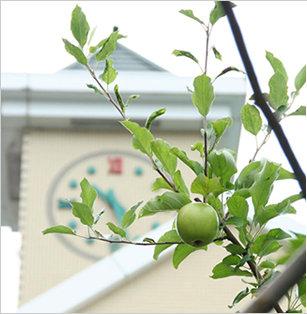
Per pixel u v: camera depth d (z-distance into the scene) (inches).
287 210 175.0
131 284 685.9
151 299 690.2
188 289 711.1
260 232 178.5
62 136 1412.4
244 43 124.0
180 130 1306.6
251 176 177.6
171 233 184.7
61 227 183.2
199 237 168.6
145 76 1273.4
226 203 175.8
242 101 1152.2
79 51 180.4
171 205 178.5
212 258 727.1
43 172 1402.6
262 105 126.9
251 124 176.4
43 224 1374.3
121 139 1416.1
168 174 181.5
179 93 1277.1
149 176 1395.2
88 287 660.7
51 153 1406.3
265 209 175.2
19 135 1401.3
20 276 1358.3
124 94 1257.4
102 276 671.8
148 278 693.3
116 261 684.1
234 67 164.4
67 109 1366.9
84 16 179.3
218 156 173.6
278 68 168.6
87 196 186.1
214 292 716.7
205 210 170.1
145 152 180.2
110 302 671.1
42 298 651.5
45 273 1336.1
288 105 168.1
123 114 182.1
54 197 1389.0
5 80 1348.4
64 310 650.8
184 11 162.2
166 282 697.0
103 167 1403.8
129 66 1366.9
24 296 1315.2
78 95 1360.7
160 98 1278.3
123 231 183.0
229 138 1147.9
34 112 1363.2
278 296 103.2
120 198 1376.7
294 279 103.2
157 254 187.9
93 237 184.1
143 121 1270.9
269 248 178.2
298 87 169.0
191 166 176.9
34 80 1346.0
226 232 177.6
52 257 1347.2
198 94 166.7
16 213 1467.8
